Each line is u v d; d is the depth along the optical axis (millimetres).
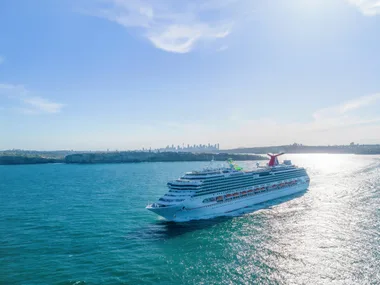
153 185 149875
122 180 177250
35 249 56438
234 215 81312
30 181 178625
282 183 110250
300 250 53781
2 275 45312
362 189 119375
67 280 43625
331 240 58375
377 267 46250
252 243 58094
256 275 44688
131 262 50062
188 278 44094
